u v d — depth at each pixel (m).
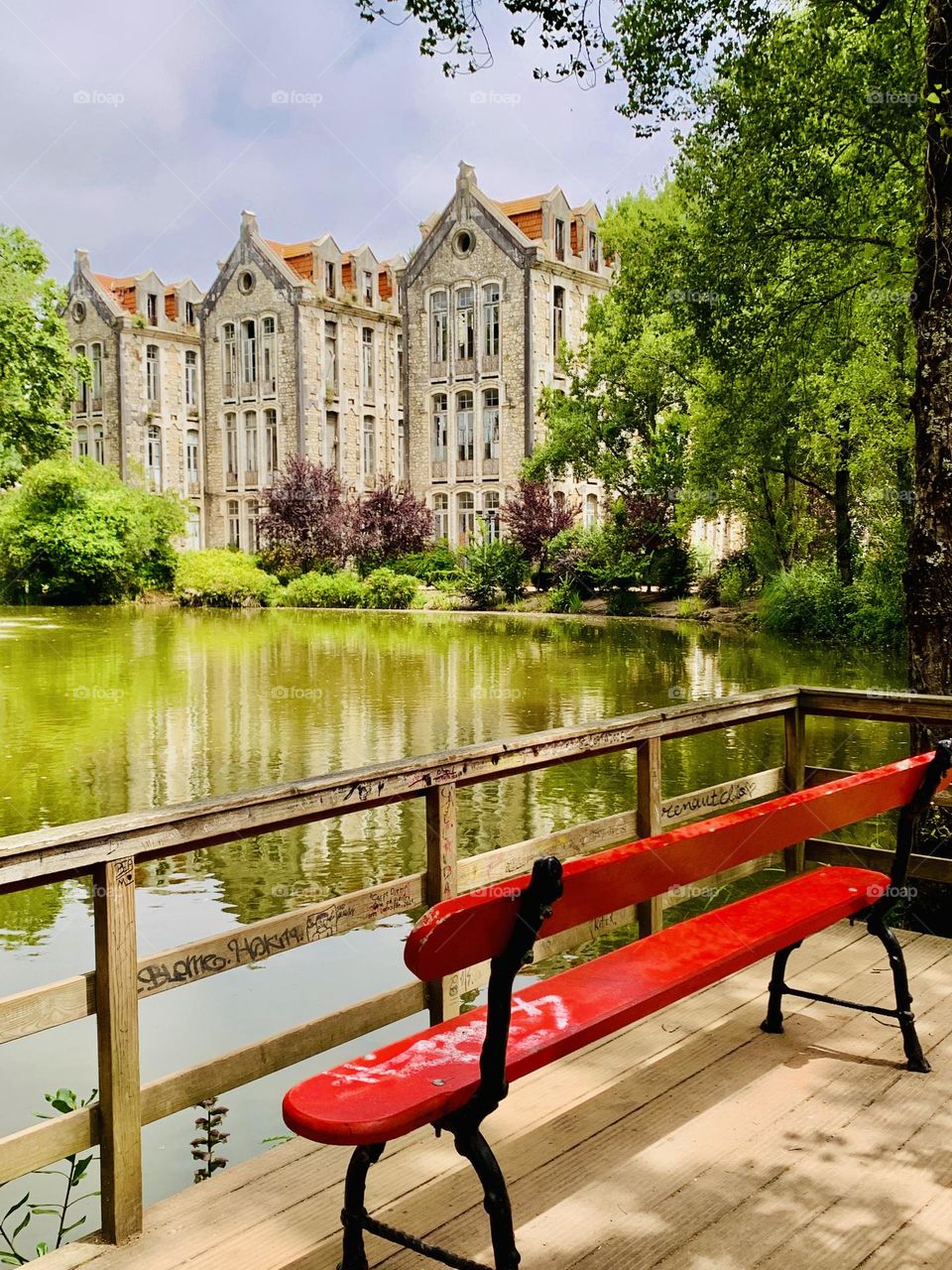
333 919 3.00
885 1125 3.01
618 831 4.13
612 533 34.78
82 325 55.28
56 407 39.72
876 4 10.98
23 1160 2.34
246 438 52.31
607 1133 2.96
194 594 39.47
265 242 50.28
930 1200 2.64
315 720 13.17
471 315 45.22
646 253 16.41
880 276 14.40
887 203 13.43
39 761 10.77
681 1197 2.65
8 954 5.81
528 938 2.14
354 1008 3.06
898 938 4.59
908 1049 3.37
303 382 49.09
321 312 49.78
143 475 49.19
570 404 36.91
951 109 5.27
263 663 19.59
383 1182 2.74
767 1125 3.01
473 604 36.91
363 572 42.34
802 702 5.07
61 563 38.94
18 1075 4.58
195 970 2.64
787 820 3.01
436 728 12.55
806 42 12.12
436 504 47.12
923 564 5.48
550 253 44.28
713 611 29.55
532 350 43.28
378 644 23.28
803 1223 2.54
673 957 2.92
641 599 33.94
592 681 16.58
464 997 5.36
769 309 14.74
